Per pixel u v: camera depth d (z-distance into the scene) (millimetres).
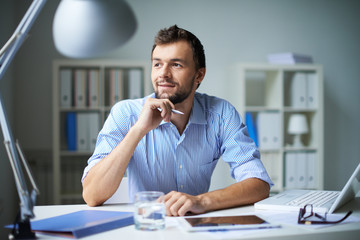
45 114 3123
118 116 1435
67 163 3051
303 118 3254
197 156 1471
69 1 1090
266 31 3529
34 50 3104
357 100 3738
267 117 3176
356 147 3738
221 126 1494
